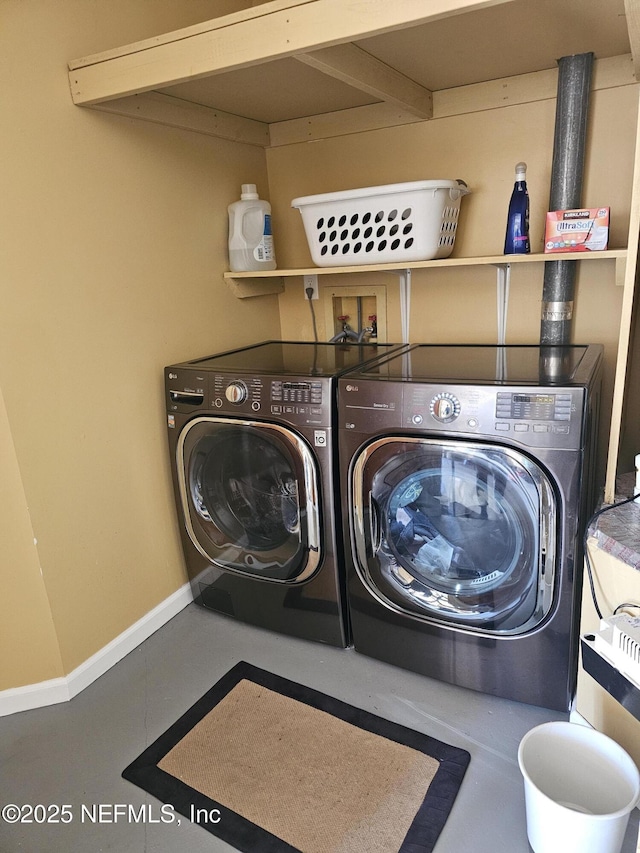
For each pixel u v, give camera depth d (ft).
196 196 7.27
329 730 5.56
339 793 4.93
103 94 5.44
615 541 4.49
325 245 7.06
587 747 4.55
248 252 7.76
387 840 4.52
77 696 6.18
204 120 7.12
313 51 4.75
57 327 5.68
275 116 7.89
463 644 5.71
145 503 6.90
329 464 5.82
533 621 5.28
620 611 4.59
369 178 7.85
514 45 5.62
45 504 5.71
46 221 5.48
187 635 7.06
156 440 6.98
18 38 5.10
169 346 7.05
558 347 6.79
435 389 5.15
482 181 7.14
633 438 6.76
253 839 4.59
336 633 6.49
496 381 5.11
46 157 5.43
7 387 5.26
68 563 6.02
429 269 7.71
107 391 6.28
